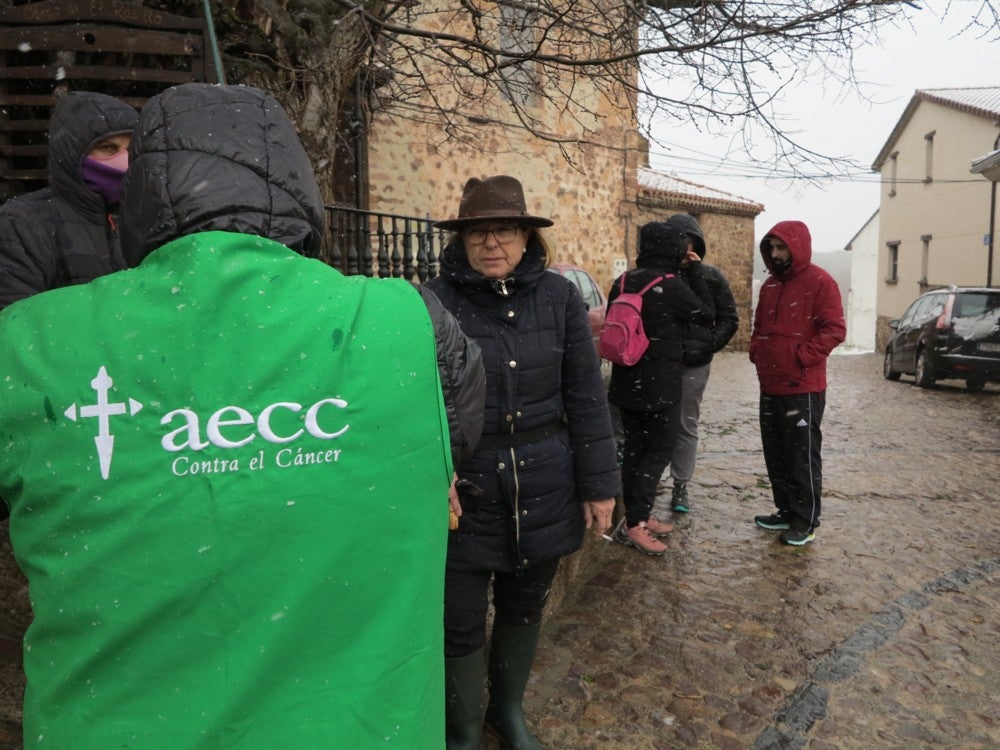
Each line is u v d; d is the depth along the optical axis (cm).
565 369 197
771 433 383
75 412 69
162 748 66
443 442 81
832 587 322
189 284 72
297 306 75
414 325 80
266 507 69
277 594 69
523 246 193
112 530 68
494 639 204
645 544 356
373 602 74
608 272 1207
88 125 193
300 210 84
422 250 520
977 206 2066
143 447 69
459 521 183
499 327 186
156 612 67
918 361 1103
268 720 69
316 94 407
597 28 468
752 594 314
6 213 196
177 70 342
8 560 303
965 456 589
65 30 323
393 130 858
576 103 529
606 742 215
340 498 72
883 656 264
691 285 376
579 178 1127
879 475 525
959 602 310
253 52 377
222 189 78
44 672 70
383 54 519
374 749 72
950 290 1073
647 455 350
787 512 395
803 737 218
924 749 213
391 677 74
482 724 216
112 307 73
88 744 67
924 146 2347
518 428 185
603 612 296
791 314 362
